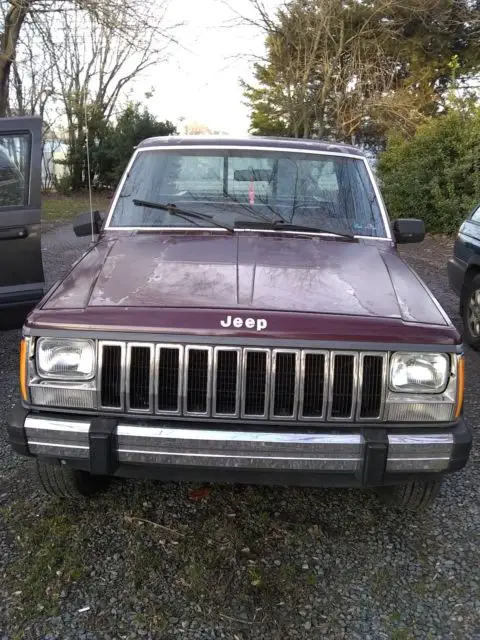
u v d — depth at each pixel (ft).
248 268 10.06
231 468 8.42
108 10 43.80
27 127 15.24
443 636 8.05
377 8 71.41
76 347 8.50
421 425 8.61
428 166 45.01
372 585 8.95
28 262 15.74
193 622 8.16
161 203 12.77
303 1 70.03
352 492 11.29
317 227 12.37
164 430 8.32
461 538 10.03
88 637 7.87
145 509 10.58
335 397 8.46
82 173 88.07
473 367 18.43
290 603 8.56
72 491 10.27
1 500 10.74
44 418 8.55
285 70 73.97
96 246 11.56
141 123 87.25
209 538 9.86
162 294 9.00
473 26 77.20
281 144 13.64
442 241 42.63
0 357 18.07
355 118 73.41
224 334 8.27
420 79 78.74
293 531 10.12
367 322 8.47
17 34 48.70
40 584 8.74
